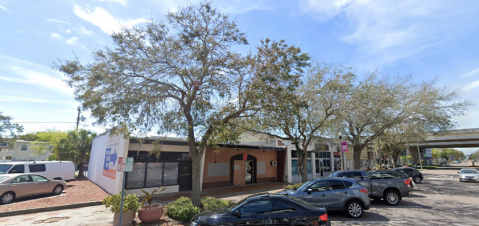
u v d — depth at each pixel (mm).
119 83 9742
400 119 18844
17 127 38750
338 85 13727
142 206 8695
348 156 33031
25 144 37094
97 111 9383
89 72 9758
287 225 5840
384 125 19203
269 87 9812
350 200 9156
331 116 16047
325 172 28000
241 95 10547
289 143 22062
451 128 19344
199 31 10445
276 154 22750
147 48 10266
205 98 10047
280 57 10984
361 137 22375
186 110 10367
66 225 8250
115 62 10078
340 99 14297
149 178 14305
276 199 6207
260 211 6020
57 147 25062
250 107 10367
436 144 50781
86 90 9711
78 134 26188
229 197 13586
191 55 10023
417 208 10781
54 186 14234
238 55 10875
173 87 10617
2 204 11734
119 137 13867
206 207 9406
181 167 15766
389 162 55094
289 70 10758
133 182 13648
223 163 18250
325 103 14438
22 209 10016
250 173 20250
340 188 9383
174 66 10453
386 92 16672
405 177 12070
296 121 15258
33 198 13328
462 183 22703
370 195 11742
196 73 9961
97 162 19594
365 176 12203
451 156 141750
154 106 10086
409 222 8398
